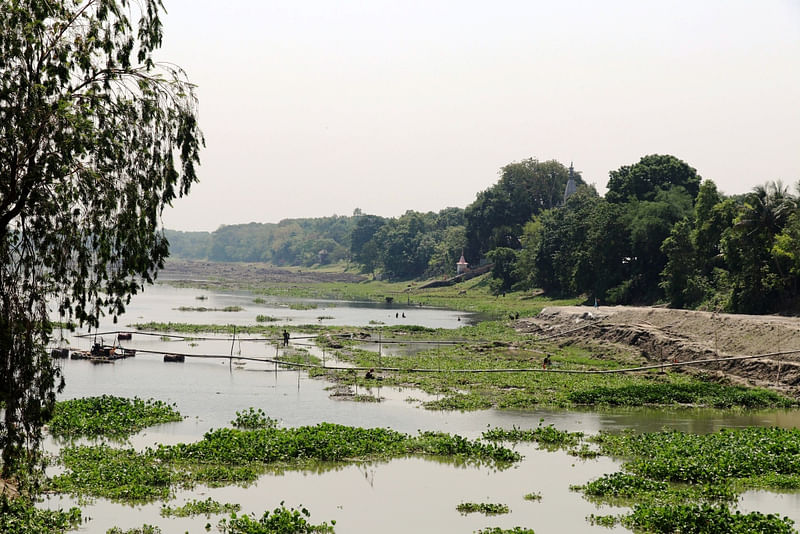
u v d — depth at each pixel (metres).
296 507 22.88
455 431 33.50
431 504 23.27
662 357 54.03
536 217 147.88
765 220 67.06
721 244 74.12
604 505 23.23
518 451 30.09
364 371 50.50
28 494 22.00
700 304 76.00
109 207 17.02
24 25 15.84
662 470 25.86
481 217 164.62
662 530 20.61
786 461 26.69
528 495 24.00
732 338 51.19
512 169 164.88
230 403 39.34
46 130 15.85
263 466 27.16
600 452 29.67
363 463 27.95
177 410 37.22
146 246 17.83
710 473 25.41
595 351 61.44
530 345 66.38
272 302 130.12
